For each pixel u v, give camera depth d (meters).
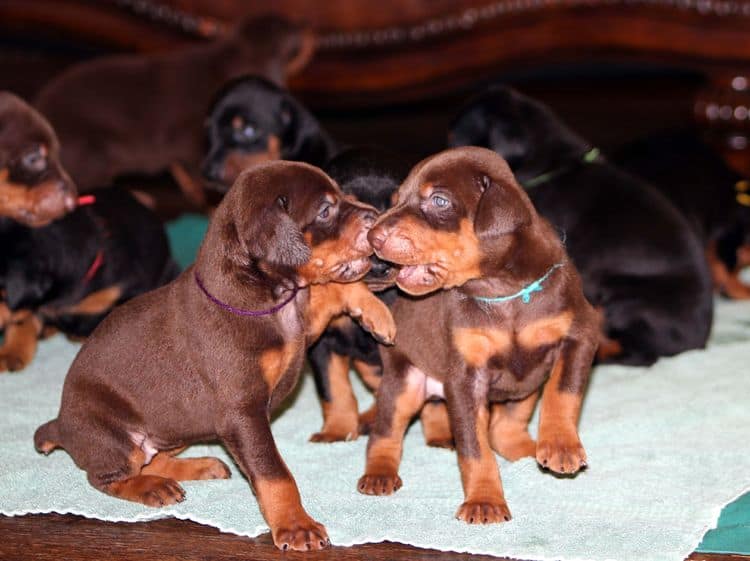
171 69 1.71
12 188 1.26
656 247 1.27
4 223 1.26
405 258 0.93
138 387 0.96
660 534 0.90
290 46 1.74
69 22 2.03
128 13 2.00
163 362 0.96
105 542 0.92
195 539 0.92
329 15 1.92
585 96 2.21
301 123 1.45
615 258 1.27
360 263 0.96
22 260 1.26
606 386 1.19
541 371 0.98
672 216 1.30
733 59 1.68
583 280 1.28
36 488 0.99
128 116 1.69
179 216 1.92
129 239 1.32
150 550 0.90
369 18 1.91
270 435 0.92
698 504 0.94
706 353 1.26
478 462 0.95
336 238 0.94
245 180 0.93
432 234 0.93
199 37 1.98
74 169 1.68
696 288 1.27
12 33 2.20
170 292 0.98
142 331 0.97
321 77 1.96
